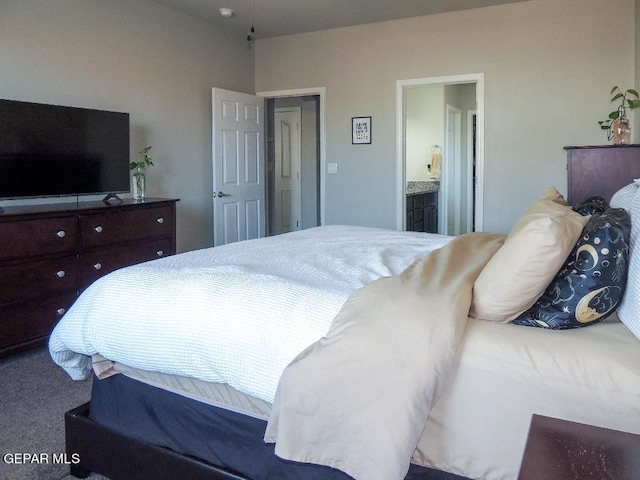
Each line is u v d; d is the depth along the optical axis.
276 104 7.00
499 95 4.54
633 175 2.94
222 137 4.94
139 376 1.72
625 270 1.28
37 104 3.20
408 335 1.24
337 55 5.19
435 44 4.73
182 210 4.76
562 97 4.32
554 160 4.39
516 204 4.57
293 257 2.18
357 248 2.45
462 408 1.25
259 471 1.52
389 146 5.05
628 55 4.09
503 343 1.25
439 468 1.29
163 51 4.45
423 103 6.66
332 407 1.23
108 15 3.93
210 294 1.59
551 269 1.27
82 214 3.17
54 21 3.54
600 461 0.82
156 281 1.74
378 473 1.15
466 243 2.14
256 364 1.42
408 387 1.18
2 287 2.77
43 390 2.51
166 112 4.52
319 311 1.44
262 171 5.52
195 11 4.58
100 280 1.86
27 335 2.90
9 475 1.82
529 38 4.39
